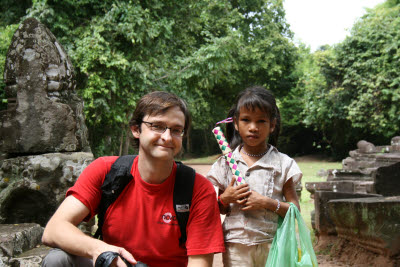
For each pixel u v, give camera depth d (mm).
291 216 2645
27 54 4258
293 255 2566
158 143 2150
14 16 11836
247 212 2793
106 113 10461
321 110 23859
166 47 13164
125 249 2211
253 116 2807
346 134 25688
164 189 2227
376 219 4207
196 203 2242
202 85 13773
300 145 32625
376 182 6383
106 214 2229
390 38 21312
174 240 2230
